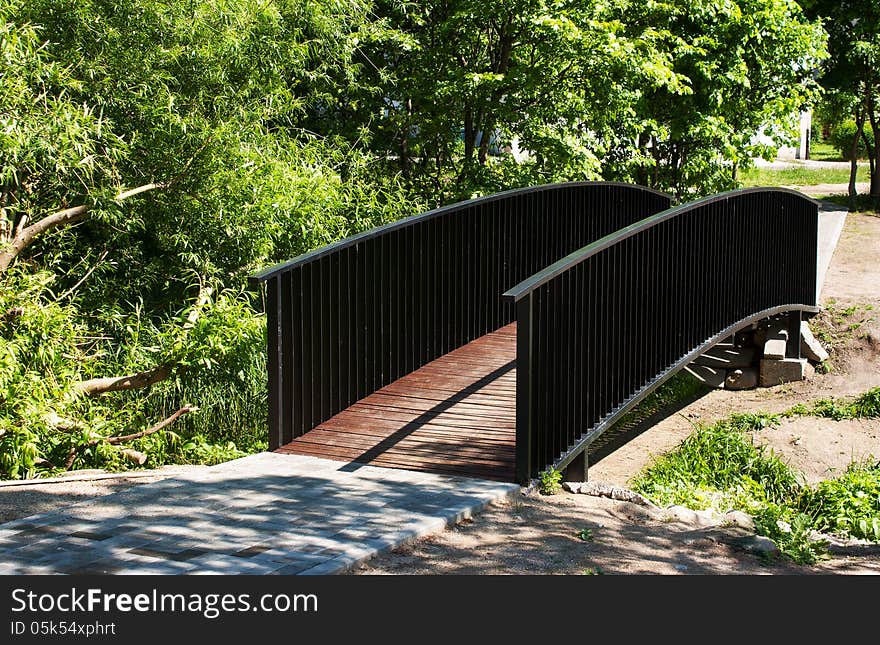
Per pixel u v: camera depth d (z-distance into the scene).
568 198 10.29
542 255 9.86
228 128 9.56
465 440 6.20
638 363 7.09
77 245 9.88
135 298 10.14
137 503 4.98
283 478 5.49
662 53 12.66
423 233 7.90
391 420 6.62
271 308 6.13
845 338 11.45
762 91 14.94
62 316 7.96
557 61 11.88
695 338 8.25
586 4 11.72
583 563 4.39
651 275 7.27
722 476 8.07
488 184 12.25
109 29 9.10
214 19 9.61
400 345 7.61
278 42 10.30
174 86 9.73
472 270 8.66
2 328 7.69
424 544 4.54
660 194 12.14
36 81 8.54
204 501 5.02
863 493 7.03
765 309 10.02
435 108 12.41
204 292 9.40
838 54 18.91
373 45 12.62
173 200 9.62
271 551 4.26
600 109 12.43
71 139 8.09
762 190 9.69
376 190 12.05
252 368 8.22
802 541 5.13
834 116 20.19
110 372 8.74
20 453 6.59
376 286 7.29
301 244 10.34
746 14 13.98
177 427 8.02
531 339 5.52
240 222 9.67
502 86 12.00
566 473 6.21
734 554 4.71
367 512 4.86
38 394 7.07
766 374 11.06
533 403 5.64
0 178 8.05
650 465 8.54
